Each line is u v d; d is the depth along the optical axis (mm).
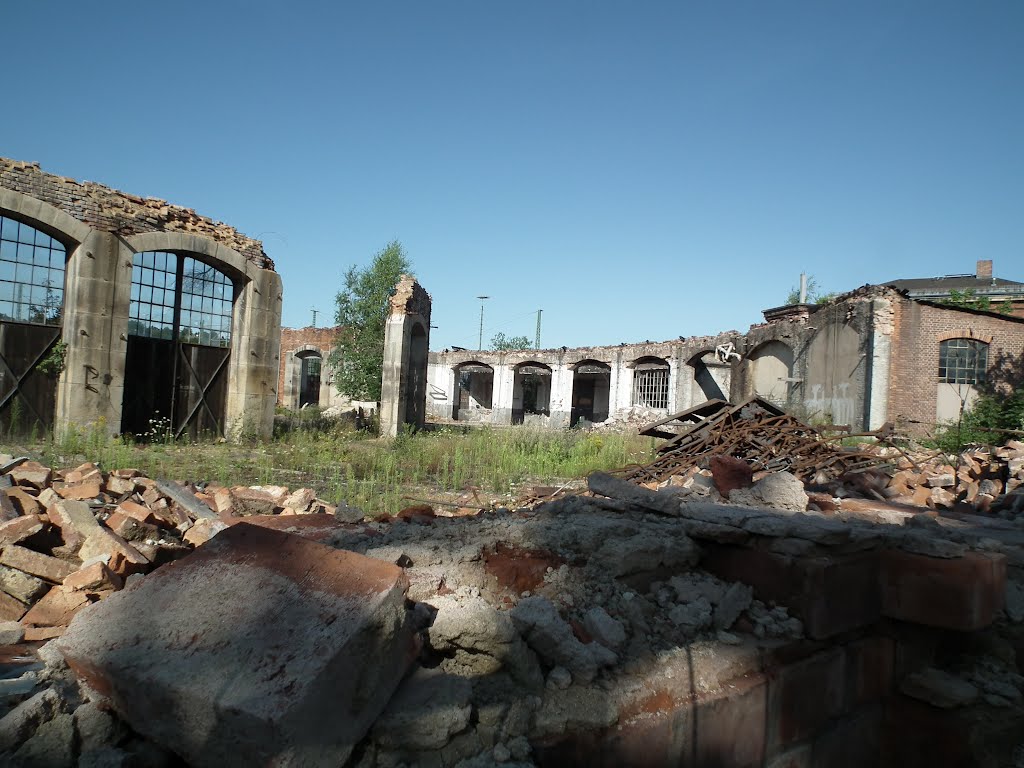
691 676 2857
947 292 26703
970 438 14383
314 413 26453
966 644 4336
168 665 1997
